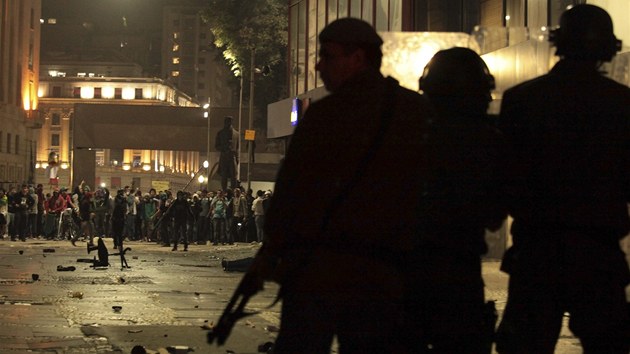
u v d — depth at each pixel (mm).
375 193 3459
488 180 4215
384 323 3494
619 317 3982
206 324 9922
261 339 8875
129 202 37312
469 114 4324
